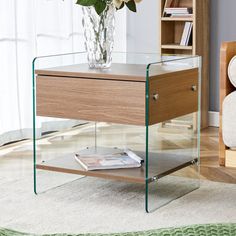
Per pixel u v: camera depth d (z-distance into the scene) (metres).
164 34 5.53
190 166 4.10
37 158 4.29
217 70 5.50
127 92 3.42
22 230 3.10
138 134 5.01
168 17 5.43
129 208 3.44
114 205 3.50
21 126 4.93
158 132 5.18
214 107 5.54
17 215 3.32
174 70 3.56
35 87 3.73
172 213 3.35
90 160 3.72
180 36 5.62
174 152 4.49
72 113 3.64
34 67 3.71
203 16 5.38
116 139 4.79
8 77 4.75
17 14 4.79
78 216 3.32
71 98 3.62
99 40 3.72
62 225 3.18
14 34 4.77
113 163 3.63
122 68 3.75
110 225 3.18
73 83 3.61
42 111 3.73
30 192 3.72
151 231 1.94
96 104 3.54
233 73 3.46
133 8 3.77
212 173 4.07
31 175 4.05
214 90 5.52
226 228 1.92
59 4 5.21
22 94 4.91
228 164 3.45
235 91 3.44
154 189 3.75
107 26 3.71
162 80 3.45
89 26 3.72
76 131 4.46
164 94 3.48
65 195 3.68
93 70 3.65
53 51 5.20
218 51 5.48
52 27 5.16
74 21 5.43
